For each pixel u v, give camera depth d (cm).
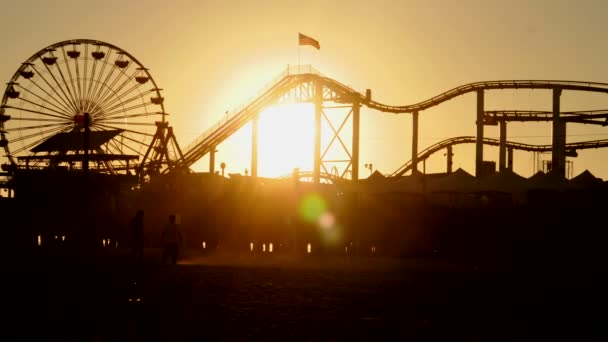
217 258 6869
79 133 11544
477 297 3844
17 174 10350
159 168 12062
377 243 8238
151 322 2822
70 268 5297
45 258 6400
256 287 4134
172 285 4191
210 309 3209
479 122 14075
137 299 3534
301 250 8438
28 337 2483
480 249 7788
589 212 7725
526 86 13675
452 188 10781
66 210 9581
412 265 6325
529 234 7712
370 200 8662
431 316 3108
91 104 11612
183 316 2988
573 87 13375
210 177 10050
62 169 10712
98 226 9350
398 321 2947
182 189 9519
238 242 8638
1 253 7056
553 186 10538
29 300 3453
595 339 2617
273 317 2989
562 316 3184
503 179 10719
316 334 2602
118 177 10225
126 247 9175
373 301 3581
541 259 7369
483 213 8019
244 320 2894
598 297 3925
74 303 3366
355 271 5391
